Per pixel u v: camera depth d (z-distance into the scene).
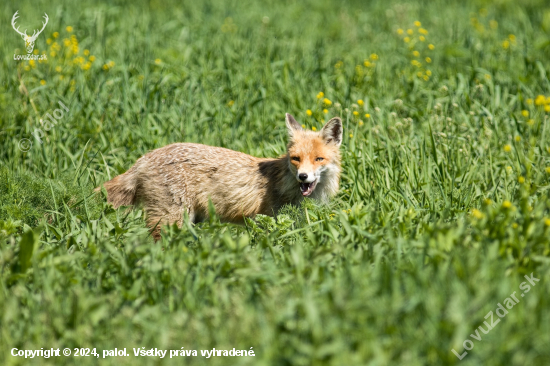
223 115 14.73
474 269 6.94
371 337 5.99
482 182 11.45
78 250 8.88
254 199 11.34
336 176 11.45
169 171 11.26
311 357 5.82
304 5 30.64
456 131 13.62
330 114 14.78
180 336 6.43
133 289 7.15
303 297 6.56
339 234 8.95
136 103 14.88
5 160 13.00
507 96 15.75
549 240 7.72
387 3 30.20
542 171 11.45
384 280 6.75
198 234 9.13
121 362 6.21
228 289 7.36
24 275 7.58
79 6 26.22
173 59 19.27
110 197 11.44
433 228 8.24
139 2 28.77
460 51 19.44
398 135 12.68
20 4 25.75
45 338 6.55
